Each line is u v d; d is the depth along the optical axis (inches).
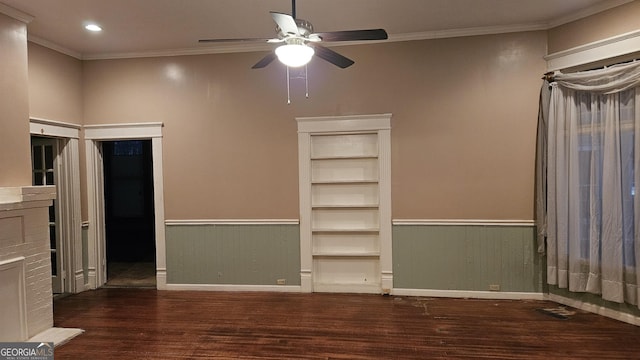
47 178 173.0
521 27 149.8
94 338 122.5
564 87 138.6
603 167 128.1
